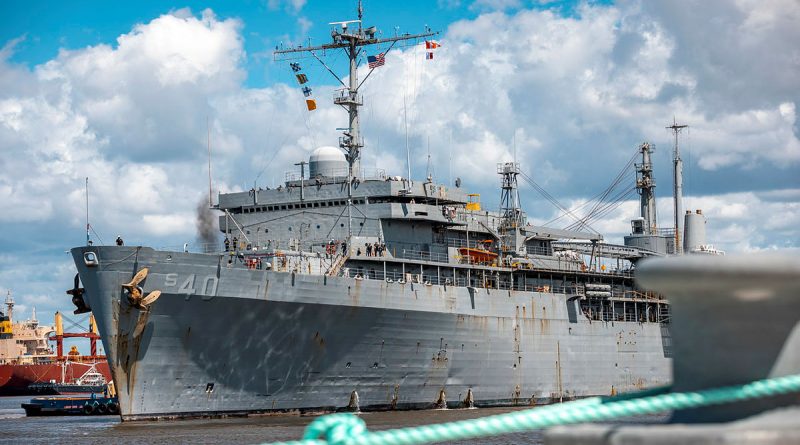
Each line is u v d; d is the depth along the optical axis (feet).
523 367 272.31
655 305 329.93
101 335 207.72
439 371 249.14
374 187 255.91
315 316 220.64
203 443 162.40
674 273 24.11
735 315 24.23
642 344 315.99
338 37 272.92
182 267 204.95
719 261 23.48
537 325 277.03
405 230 261.85
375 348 233.96
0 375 588.91
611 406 24.97
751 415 24.04
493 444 144.15
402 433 24.66
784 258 23.07
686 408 24.95
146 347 205.57
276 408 222.28
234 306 209.87
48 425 238.89
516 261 290.76
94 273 203.92
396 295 234.79
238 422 206.90
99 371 586.86
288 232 262.26
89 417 285.84
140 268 202.49
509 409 254.06
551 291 294.87
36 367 588.09
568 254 317.01
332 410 230.48
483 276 276.41
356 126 272.10
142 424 205.16
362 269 246.27
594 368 296.71
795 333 23.91
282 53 276.21
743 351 24.50
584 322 294.87
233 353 214.07
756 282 23.22
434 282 262.67
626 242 361.10
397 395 241.14
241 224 268.21
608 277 316.60
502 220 303.89
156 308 203.92
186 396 211.20
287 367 221.46
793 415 23.18
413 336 240.53
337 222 257.34
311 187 260.21
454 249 272.72
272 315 214.69
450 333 249.34
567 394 286.66
